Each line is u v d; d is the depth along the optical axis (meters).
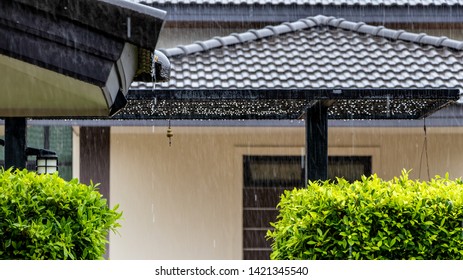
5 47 4.81
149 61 6.30
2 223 6.21
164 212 16.84
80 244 6.53
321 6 16.12
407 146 17.02
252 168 17.22
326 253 7.08
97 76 4.85
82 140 16.16
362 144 16.97
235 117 12.55
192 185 16.97
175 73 11.18
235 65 11.48
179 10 16.12
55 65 4.83
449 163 16.95
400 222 7.02
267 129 16.50
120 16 4.79
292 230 7.47
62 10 4.78
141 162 16.78
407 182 8.02
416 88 10.16
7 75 5.87
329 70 11.16
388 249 6.97
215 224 16.98
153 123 15.56
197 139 17.00
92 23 4.80
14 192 6.42
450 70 11.55
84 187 7.13
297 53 11.88
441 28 16.78
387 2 16.45
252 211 17.23
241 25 16.36
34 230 6.16
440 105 10.98
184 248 16.89
